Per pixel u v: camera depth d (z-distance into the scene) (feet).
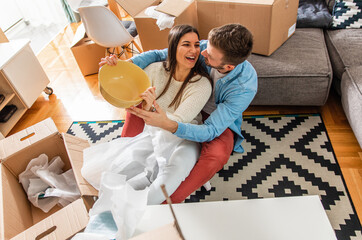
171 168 3.69
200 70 4.42
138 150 4.13
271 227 2.62
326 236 2.52
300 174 5.31
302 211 2.70
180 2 6.53
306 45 6.37
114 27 7.39
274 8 5.42
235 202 2.85
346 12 6.73
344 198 4.83
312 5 7.50
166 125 3.61
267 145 5.94
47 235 3.11
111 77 3.70
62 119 7.66
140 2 7.16
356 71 5.52
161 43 7.11
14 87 7.19
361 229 4.42
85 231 2.96
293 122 6.33
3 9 12.65
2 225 3.40
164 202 3.59
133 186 3.79
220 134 4.28
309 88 5.86
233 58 3.67
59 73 9.73
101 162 3.95
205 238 2.60
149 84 3.64
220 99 4.47
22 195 4.52
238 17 5.94
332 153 5.56
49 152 4.79
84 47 8.71
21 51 7.34
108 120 7.34
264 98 6.33
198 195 5.28
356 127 5.24
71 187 4.56
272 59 6.14
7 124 7.32
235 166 5.65
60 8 13.17
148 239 2.20
